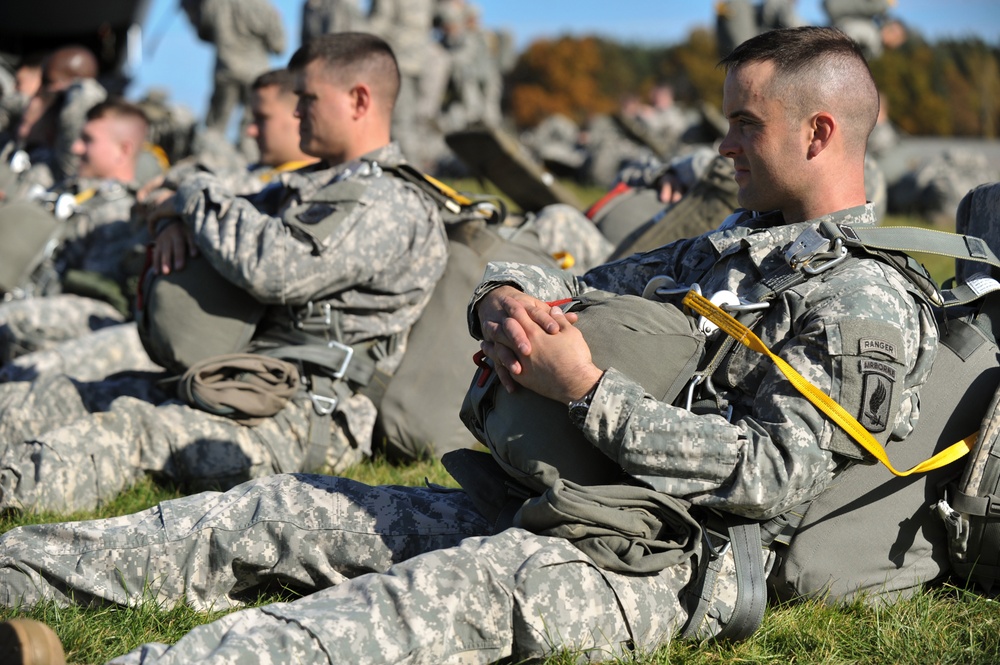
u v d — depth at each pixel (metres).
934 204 12.38
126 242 5.73
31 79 9.28
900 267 2.54
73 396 4.09
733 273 2.63
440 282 4.10
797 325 2.47
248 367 3.75
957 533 2.63
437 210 4.11
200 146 9.77
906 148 14.69
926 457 2.65
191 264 3.98
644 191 5.84
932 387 2.67
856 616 2.68
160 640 2.55
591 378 2.40
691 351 2.51
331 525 2.67
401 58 14.98
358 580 2.27
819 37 2.62
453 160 15.27
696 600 2.45
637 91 48.72
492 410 2.60
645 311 2.55
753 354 2.49
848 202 2.65
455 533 2.69
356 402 3.99
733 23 15.62
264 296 3.83
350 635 2.12
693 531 2.42
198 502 2.76
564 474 2.46
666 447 2.34
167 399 4.11
